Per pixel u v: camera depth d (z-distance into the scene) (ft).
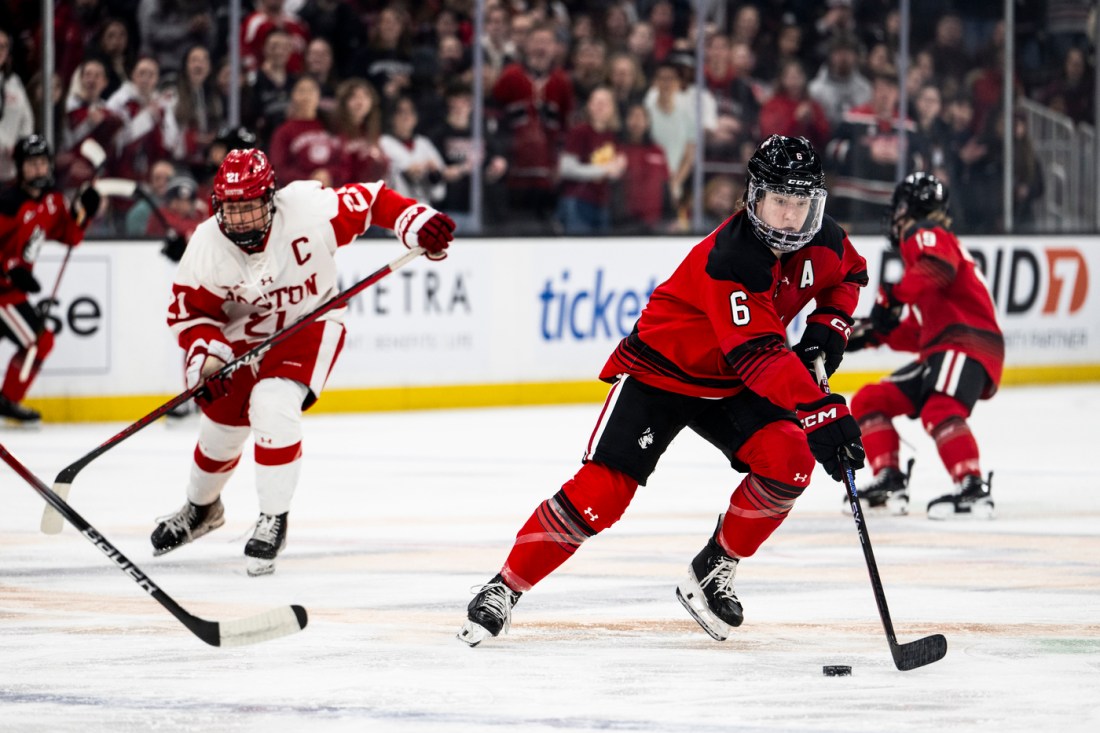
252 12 85.40
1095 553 46.06
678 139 96.12
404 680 30.78
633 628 35.70
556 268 89.20
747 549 33.32
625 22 94.12
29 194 72.74
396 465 64.69
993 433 77.15
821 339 32.58
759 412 32.32
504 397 88.17
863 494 53.11
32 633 35.09
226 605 38.32
